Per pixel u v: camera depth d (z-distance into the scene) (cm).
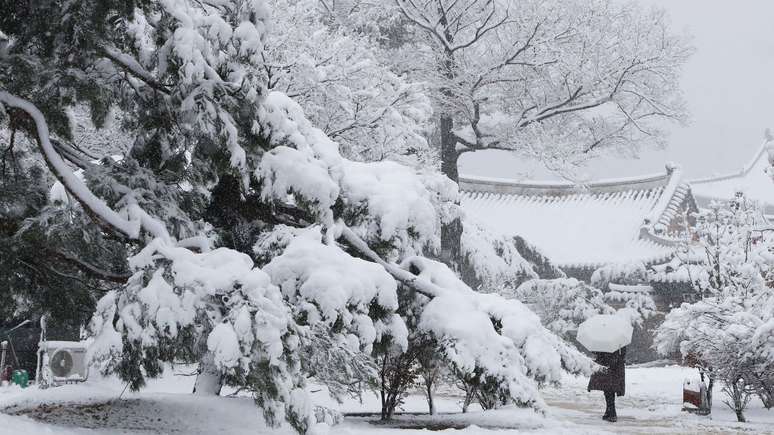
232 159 951
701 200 8388
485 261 2978
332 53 1727
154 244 810
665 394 1991
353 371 920
